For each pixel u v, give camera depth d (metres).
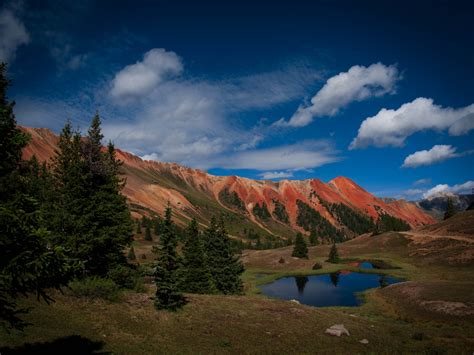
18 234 9.77
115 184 33.69
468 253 81.12
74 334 19.67
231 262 53.56
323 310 39.53
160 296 29.95
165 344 21.45
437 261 83.25
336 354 22.69
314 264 97.12
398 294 52.00
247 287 67.06
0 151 10.77
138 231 150.38
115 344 19.56
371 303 50.44
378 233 137.88
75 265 10.80
